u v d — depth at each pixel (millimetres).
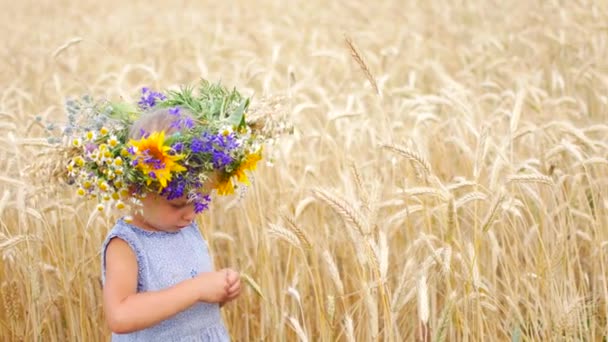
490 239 3811
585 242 4660
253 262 4371
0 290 4223
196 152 2541
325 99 5691
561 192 4094
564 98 5594
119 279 2668
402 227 4438
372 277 3398
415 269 3691
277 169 4648
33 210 3742
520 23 10406
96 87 6574
